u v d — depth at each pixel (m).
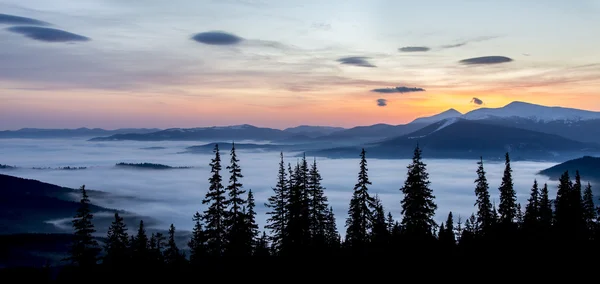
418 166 48.16
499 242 54.09
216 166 44.25
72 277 46.94
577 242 54.47
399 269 48.56
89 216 46.47
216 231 44.72
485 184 56.75
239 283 46.53
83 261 45.88
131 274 55.62
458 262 50.94
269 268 50.03
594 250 51.88
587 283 44.22
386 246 53.44
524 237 55.75
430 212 48.09
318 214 53.75
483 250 53.41
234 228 45.12
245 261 47.72
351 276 48.19
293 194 50.84
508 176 56.19
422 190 48.50
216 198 44.12
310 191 52.81
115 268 55.06
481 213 57.03
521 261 50.06
